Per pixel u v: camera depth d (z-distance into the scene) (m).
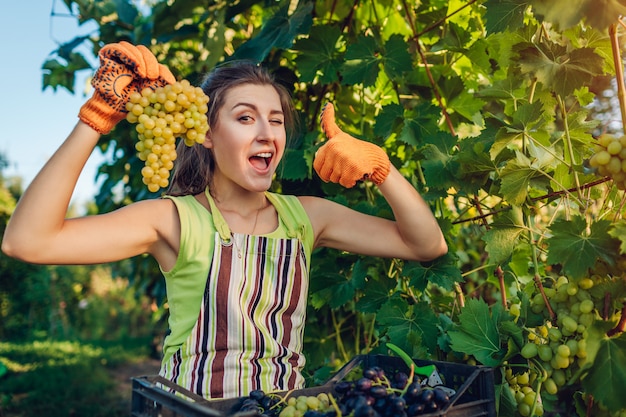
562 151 1.62
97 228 1.30
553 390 1.35
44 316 12.83
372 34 2.03
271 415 1.15
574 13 1.15
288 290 1.43
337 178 1.44
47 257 1.23
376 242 1.54
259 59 1.91
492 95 1.72
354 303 2.15
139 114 1.26
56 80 2.84
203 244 1.40
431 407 1.07
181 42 3.01
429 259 1.55
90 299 15.12
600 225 1.24
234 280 1.37
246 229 1.48
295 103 2.24
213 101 1.49
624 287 1.25
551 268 1.95
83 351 10.64
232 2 2.35
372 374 1.14
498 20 1.39
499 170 1.50
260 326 1.38
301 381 1.41
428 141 1.73
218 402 1.18
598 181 1.42
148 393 1.09
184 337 1.36
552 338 1.32
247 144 1.44
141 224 1.37
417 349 1.61
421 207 1.49
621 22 1.26
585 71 1.36
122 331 14.52
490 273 1.81
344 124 2.26
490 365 1.38
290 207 1.54
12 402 5.80
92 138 1.26
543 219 2.40
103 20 2.88
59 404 5.86
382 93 2.21
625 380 1.20
